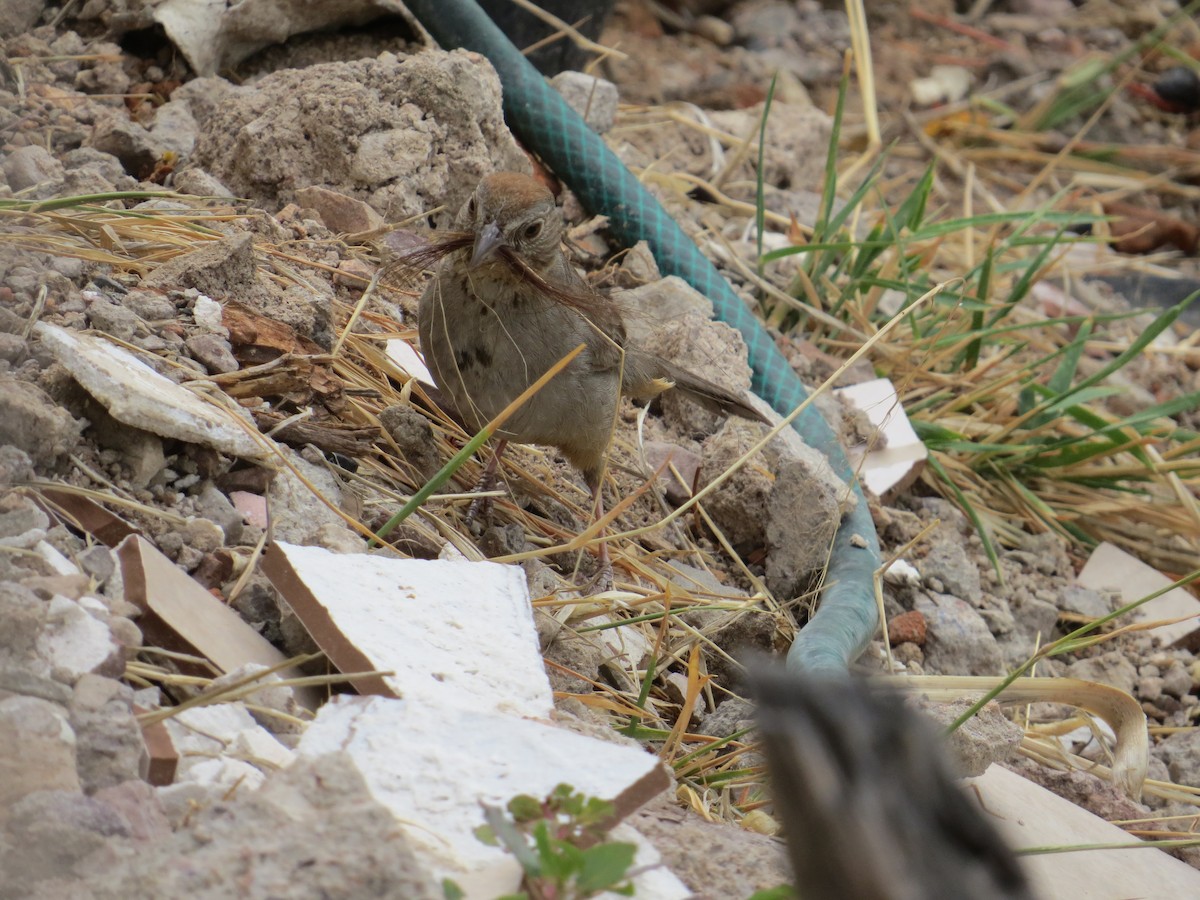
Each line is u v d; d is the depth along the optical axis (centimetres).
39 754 506
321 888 458
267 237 1075
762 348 1277
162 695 608
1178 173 2184
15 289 826
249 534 773
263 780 545
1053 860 812
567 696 775
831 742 290
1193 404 1391
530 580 891
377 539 807
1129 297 1841
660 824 620
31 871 468
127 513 725
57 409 726
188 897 448
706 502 1106
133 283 916
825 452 1194
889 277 1505
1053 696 988
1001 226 1809
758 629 982
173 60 1293
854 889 285
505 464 1028
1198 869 882
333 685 654
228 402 829
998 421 1434
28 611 563
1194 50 2442
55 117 1163
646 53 2136
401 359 1034
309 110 1168
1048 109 2192
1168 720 1176
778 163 1692
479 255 856
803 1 2402
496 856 517
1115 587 1321
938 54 2358
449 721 595
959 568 1198
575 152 1346
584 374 924
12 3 1255
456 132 1207
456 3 1350
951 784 292
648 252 1314
